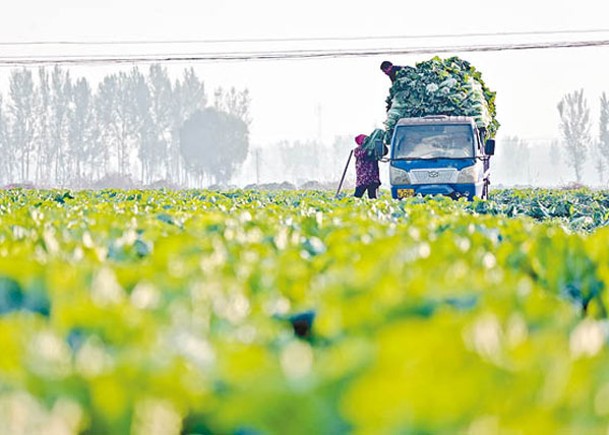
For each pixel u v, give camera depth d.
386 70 63.25
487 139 65.81
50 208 30.16
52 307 8.25
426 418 4.02
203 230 17.75
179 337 5.88
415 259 11.59
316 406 4.22
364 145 64.44
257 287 9.39
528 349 5.40
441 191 58.22
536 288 10.39
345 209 26.70
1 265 8.91
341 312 6.67
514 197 76.50
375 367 4.36
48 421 4.34
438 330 4.77
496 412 4.21
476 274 10.03
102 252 13.45
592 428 4.35
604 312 11.23
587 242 14.32
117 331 6.04
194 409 4.64
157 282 8.59
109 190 65.62
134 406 4.51
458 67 63.88
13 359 5.11
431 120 59.59
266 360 4.97
